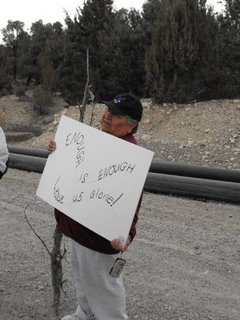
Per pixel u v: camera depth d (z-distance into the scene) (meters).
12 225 5.56
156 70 15.21
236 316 3.48
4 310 3.51
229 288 3.93
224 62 17.78
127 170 2.56
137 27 21.72
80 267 2.73
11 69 44.28
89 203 2.62
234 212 6.30
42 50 39.50
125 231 2.54
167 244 4.92
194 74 15.59
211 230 5.48
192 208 6.49
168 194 7.29
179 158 11.40
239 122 12.62
